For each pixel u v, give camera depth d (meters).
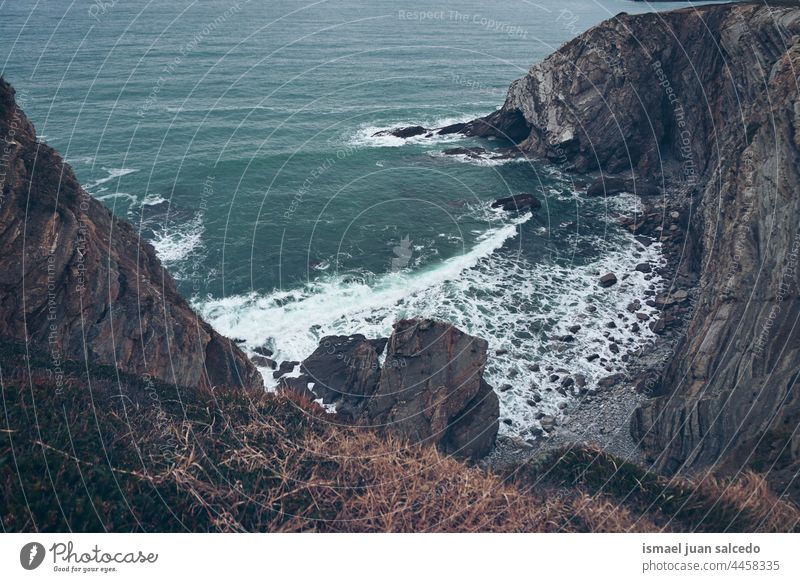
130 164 46.12
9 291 14.04
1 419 8.75
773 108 23.86
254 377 18.88
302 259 33.62
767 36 34.00
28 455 8.31
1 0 126.44
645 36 45.28
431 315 28.73
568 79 48.06
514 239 36.81
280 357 25.11
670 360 24.44
